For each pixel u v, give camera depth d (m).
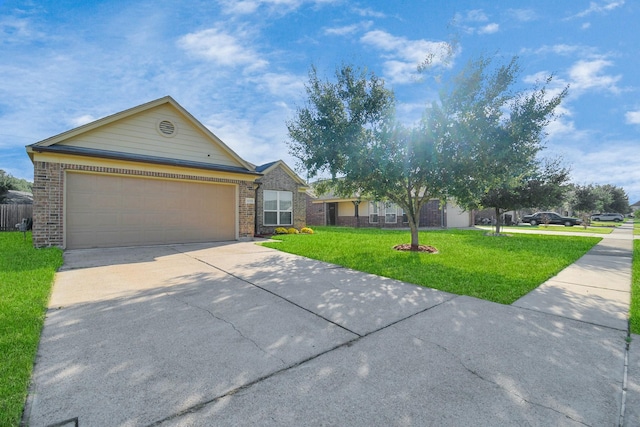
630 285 5.35
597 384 2.36
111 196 9.07
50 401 2.04
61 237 8.28
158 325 3.39
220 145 11.38
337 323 3.54
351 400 2.12
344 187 9.02
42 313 3.59
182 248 9.31
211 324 3.45
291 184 16.98
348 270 6.38
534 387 2.31
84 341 2.95
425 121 7.39
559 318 3.74
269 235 14.44
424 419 1.95
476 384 2.34
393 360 2.69
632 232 19.02
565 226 27.58
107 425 1.83
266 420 1.91
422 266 6.75
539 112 6.65
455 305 4.21
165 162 9.62
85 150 8.70
